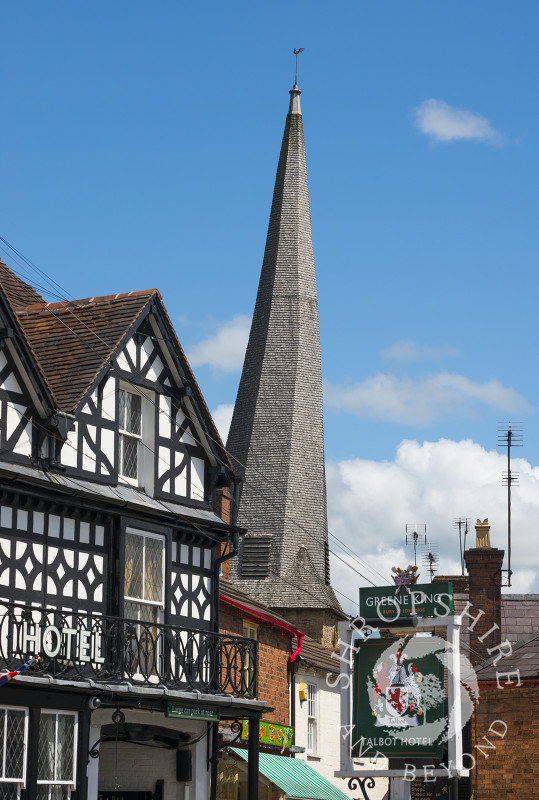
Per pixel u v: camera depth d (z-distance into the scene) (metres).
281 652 33.03
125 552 22.08
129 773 23.97
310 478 61.91
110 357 22.09
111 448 22.27
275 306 64.94
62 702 19.72
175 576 23.52
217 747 24.27
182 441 24.19
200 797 23.67
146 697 20.81
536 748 25.66
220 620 29.22
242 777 29.52
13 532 19.98
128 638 20.91
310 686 35.75
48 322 23.95
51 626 19.28
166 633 21.92
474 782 26.22
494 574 34.84
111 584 21.69
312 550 59.97
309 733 35.22
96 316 23.48
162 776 23.64
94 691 19.84
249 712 23.48
